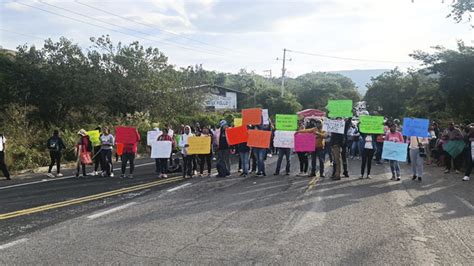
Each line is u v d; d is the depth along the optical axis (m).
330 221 8.02
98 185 12.73
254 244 6.53
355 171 16.31
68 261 5.70
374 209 9.13
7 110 22.56
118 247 6.33
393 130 14.00
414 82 53.31
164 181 13.47
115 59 32.19
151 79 32.94
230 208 9.16
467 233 7.26
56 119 26.47
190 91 38.25
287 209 9.08
